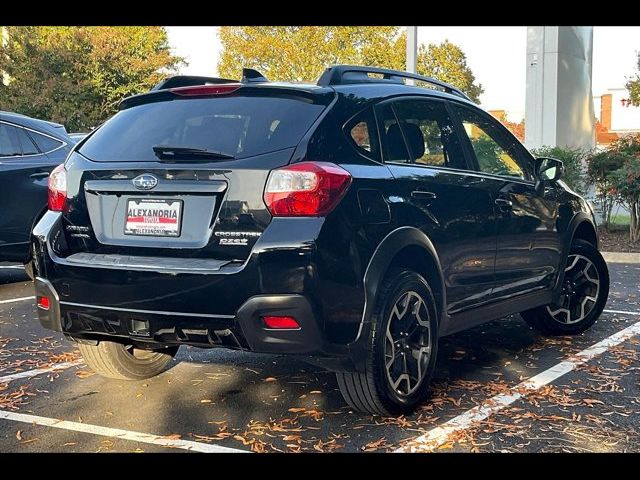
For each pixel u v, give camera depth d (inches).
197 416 180.9
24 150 349.4
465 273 199.0
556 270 243.4
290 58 1317.7
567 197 251.3
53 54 1135.6
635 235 518.9
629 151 531.2
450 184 195.2
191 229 163.8
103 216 175.0
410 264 186.9
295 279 154.3
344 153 168.1
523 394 194.9
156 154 171.0
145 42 1421.0
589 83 701.3
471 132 216.4
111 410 185.8
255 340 156.2
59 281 175.0
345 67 186.9
